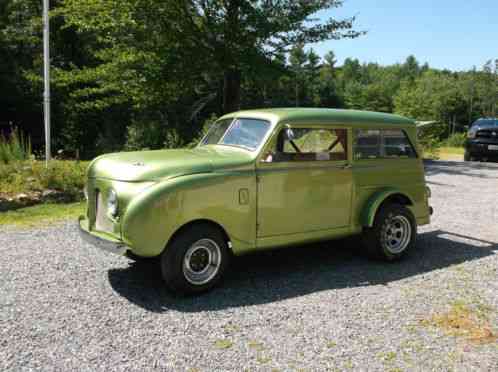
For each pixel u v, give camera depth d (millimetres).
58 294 4773
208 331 4012
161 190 4512
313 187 5539
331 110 5977
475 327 4191
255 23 14828
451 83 68812
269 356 3607
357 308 4570
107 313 4336
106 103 17859
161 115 21891
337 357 3615
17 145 11453
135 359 3518
